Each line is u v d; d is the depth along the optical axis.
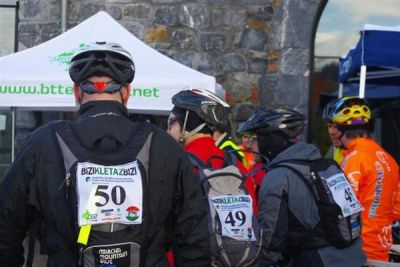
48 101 5.84
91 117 2.41
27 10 8.19
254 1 8.18
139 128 2.44
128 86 2.54
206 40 8.21
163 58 6.12
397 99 8.22
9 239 2.38
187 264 2.47
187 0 8.22
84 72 2.44
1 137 8.36
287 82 7.98
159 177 2.37
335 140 4.66
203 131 3.31
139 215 2.27
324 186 3.39
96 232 2.22
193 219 2.45
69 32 6.38
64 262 2.27
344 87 8.10
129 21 8.21
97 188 2.24
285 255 3.56
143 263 2.29
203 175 3.06
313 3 8.00
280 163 3.46
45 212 2.30
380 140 8.29
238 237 2.96
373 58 5.80
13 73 5.88
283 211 3.35
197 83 5.88
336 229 3.36
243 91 8.18
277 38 8.06
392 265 3.82
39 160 2.33
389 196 4.21
